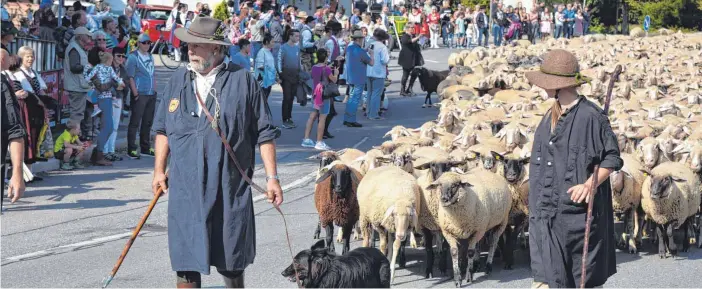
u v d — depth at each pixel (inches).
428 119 1022.4
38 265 411.2
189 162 263.1
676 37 1833.2
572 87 285.4
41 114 560.4
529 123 631.2
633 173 464.1
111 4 1612.9
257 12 1256.8
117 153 739.4
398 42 1920.5
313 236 486.0
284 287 378.6
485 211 397.7
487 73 1160.2
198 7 1454.2
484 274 422.3
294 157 762.8
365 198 416.2
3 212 523.5
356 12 1656.0
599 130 280.2
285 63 910.4
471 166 502.6
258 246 458.6
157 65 1397.6
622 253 471.2
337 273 294.8
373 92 1010.7
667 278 410.9
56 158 669.9
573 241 279.7
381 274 311.0
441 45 2121.1
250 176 274.2
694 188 459.5
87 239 465.1
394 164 482.3
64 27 903.7
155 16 1662.2
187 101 267.3
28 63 596.4
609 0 2896.2
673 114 760.3
